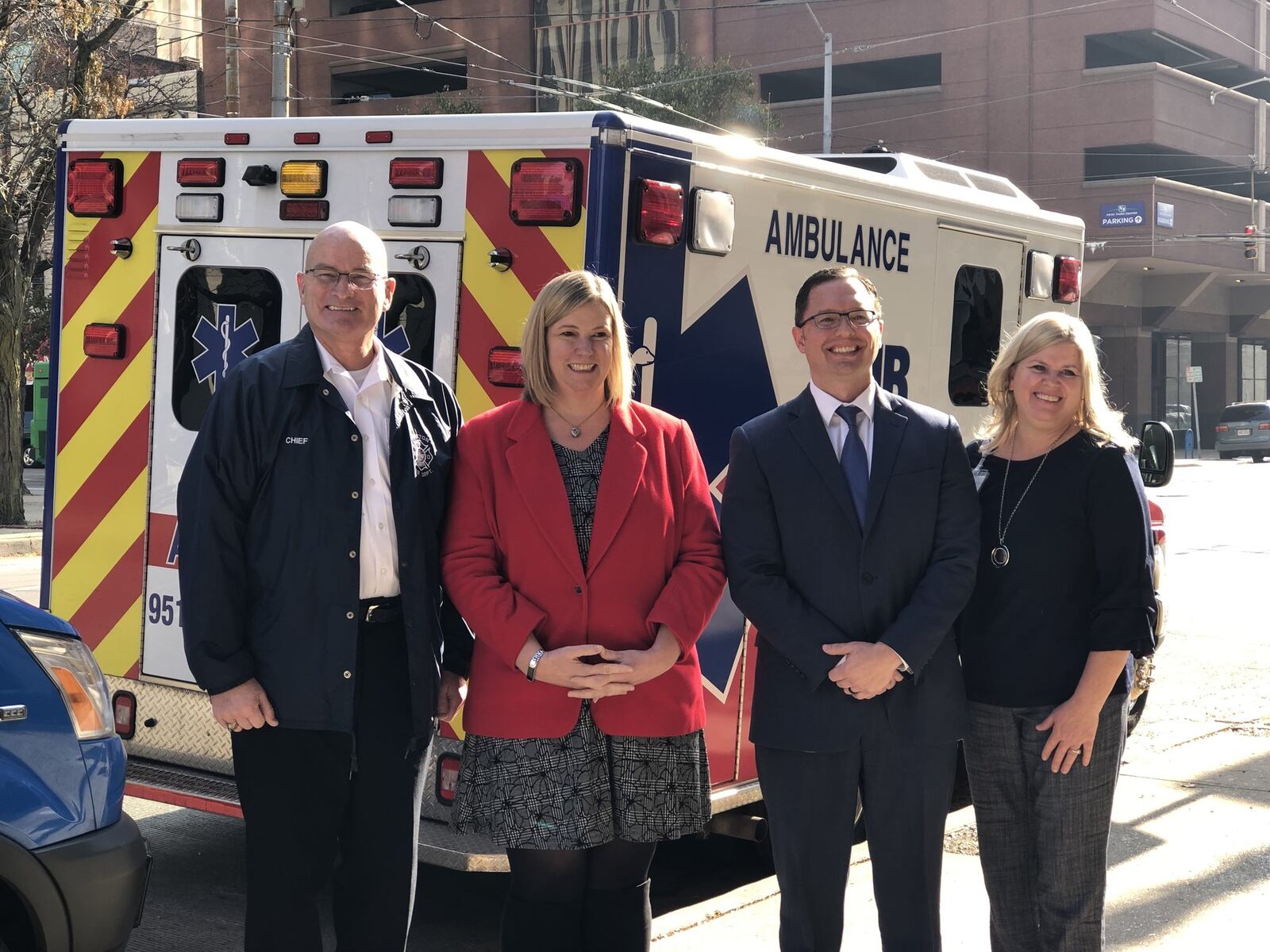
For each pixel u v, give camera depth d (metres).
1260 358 50.97
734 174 4.64
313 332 3.44
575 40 41.19
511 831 3.31
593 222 4.21
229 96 19.50
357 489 3.35
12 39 16.45
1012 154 39.81
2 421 17.53
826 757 3.52
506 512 3.41
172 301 4.93
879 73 44.22
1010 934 3.77
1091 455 3.57
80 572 5.12
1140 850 5.39
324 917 4.81
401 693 3.41
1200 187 42.03
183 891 5.03
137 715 5.00
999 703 3.63
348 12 44.38
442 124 4.45
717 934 4.67
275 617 3.31
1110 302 42.53
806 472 3.54
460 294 4.44
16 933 3.26
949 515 3.56
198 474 3.29
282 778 3.33
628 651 3.36
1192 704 8.11
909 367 5.55
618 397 3.49
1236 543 16.84
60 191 5.12
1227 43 42.28
